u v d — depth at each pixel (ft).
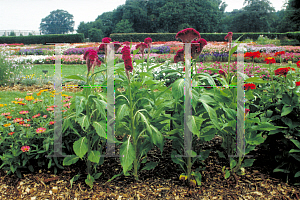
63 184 7.17
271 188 6.86
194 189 6.82
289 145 7.47
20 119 7.80
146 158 8.36
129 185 7.05
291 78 7.84
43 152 7.70
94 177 7.29
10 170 7.50
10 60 26.09
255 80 6.40
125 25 157.99
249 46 46.21
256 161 8.36
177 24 156.66
